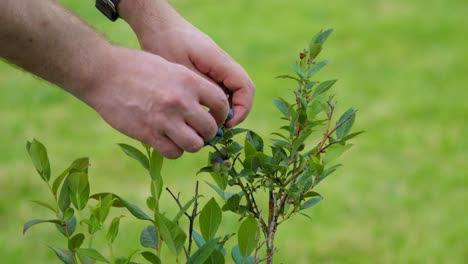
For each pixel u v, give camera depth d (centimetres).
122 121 139
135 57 139
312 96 150
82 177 140
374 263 396
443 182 475
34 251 402
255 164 141
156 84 137
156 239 142
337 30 741
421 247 409
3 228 424
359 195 459
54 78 138
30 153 142
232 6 811
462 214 441
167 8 173
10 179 474
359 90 611
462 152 512
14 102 591
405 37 723
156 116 137
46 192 461
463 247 408
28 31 132
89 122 557
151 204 140
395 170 489
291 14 787
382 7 803
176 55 168
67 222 143
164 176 472
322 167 137
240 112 163
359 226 428
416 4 809
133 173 483
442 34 730
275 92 604
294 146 140
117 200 140
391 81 628
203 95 139
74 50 136
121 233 402
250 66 661
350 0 823
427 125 550
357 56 679
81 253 135
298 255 400
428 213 443
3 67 655
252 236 135
